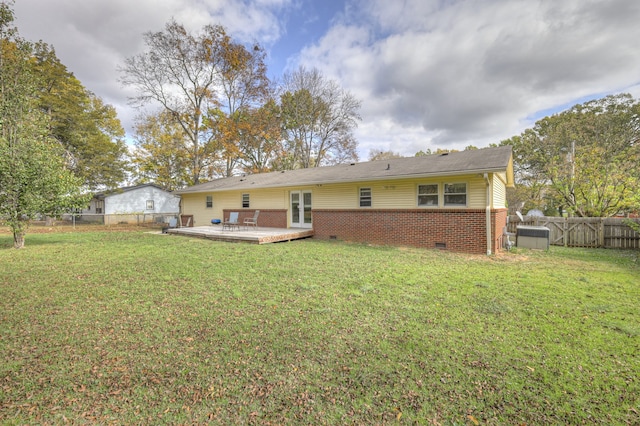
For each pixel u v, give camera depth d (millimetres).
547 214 20766
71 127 22203
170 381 2504
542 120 27359
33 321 3771
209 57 21578
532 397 2262
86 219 27531
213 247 9875
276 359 2838
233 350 3012
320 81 28578
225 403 2230
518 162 26547
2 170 9297
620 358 2811
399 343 3131
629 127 21062
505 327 3516
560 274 6188
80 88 22406
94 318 3869
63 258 7930
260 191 16156
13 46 10508
